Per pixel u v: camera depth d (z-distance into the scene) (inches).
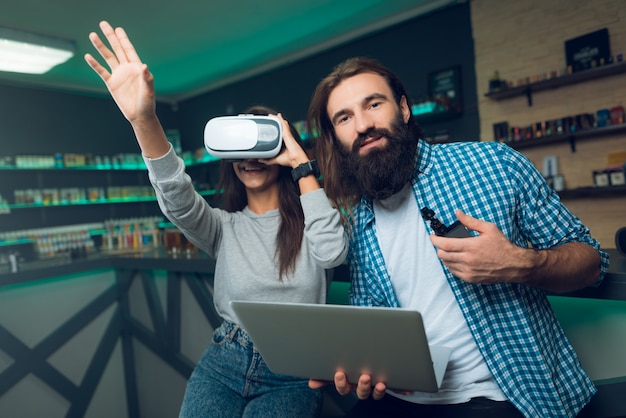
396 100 41.1
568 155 137.6
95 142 230.7
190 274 87.2
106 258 104.2
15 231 191.5
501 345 36.4
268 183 49.6
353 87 38.9
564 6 134.9
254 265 46.6
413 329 27.4
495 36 149.8
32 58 163.6
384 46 178.4
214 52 194.2
